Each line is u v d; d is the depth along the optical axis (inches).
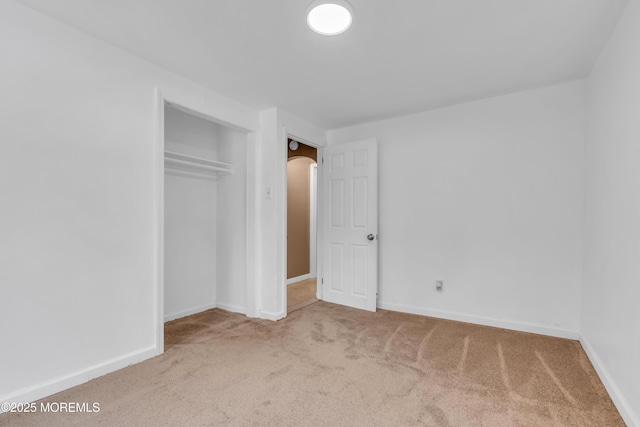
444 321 121.7
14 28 65.4
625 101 66.5
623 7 65.5
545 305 107.3
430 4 64.5
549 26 72.4
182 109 101.2
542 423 61.1
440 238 126.4
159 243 91.1
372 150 136.3
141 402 67.2
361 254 139.3
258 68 93.2
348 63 90.0
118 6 65.7
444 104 122.3
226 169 136.4
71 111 73.7
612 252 73.0
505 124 113.8
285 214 128.6
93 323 77.2
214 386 73.8
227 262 139.3
